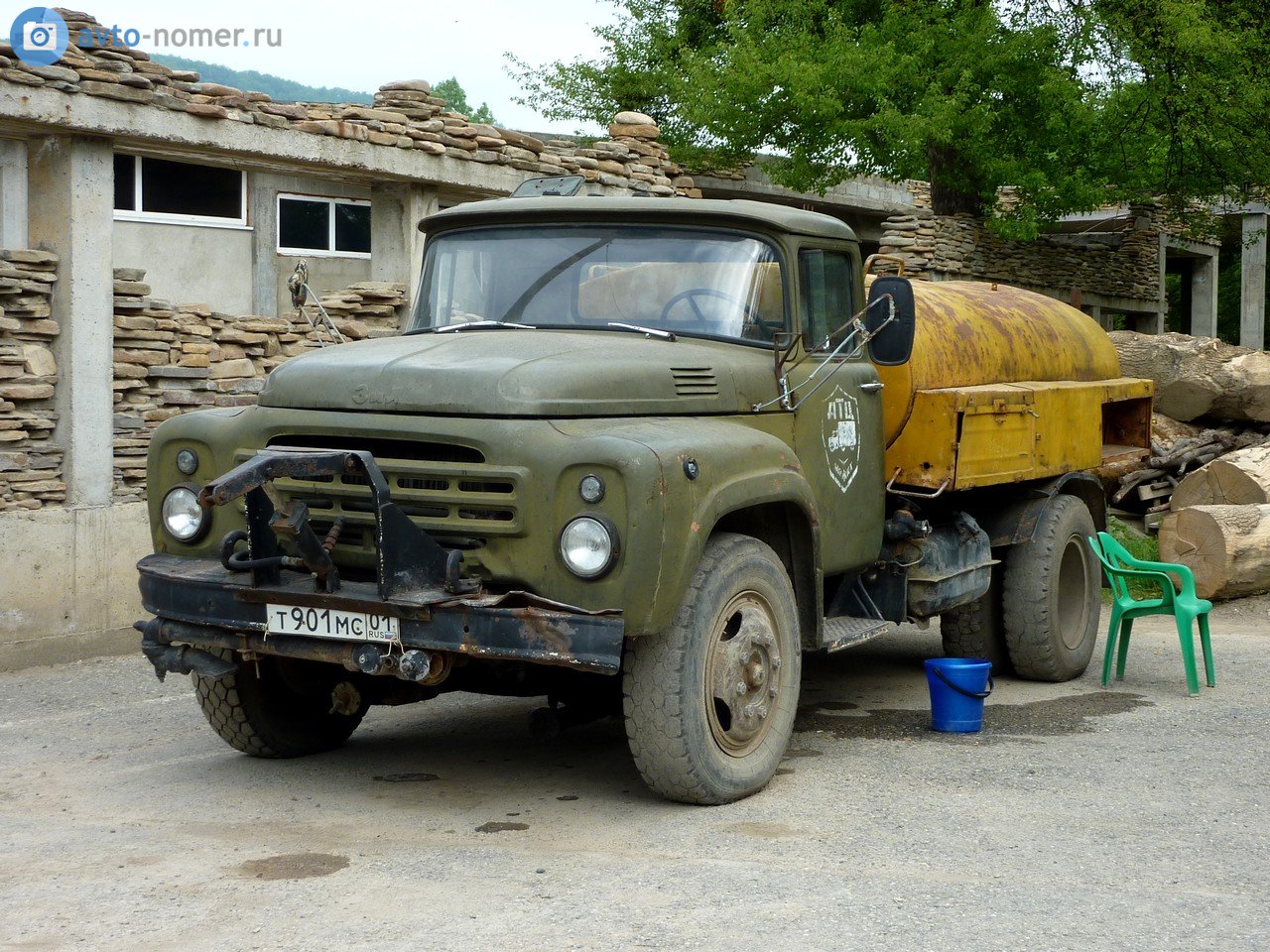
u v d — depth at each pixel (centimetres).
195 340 958
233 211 1327
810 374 629
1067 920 419
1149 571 802
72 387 880
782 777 596
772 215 628
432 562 500
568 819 535
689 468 508
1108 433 992
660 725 522
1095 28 1956
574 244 629
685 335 603
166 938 408
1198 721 712
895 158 1844
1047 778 592
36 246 895
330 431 524
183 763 630
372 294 1079
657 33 2317
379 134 1076
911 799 559
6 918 425
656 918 421
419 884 456
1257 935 407
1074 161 2088
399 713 749
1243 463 1170
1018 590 808
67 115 857
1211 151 2106
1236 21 2030
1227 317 3969
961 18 1894
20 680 822
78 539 882
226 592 522
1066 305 954
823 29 1998
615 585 491
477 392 509
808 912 426
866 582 712
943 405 700
